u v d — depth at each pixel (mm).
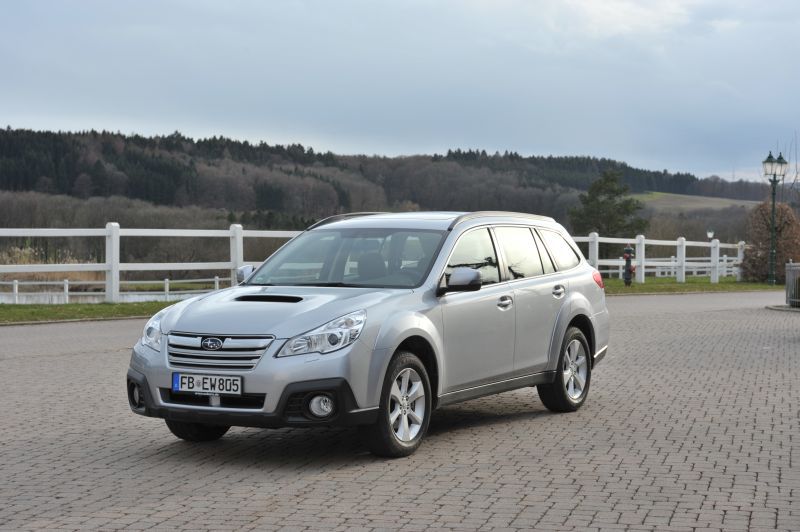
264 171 90000
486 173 92625
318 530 5672
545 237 10039
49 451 7953
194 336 7434
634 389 11320
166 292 22469
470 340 8477
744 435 8586
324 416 7207
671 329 18828
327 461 7559
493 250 9133
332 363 7207
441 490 6621
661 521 5855
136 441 8375
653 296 30125
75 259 36875
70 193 82812
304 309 7480
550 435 8617
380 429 7480
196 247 52688
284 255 8859
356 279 8312
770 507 6176
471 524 5789
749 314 22688
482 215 9266
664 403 10352
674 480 6910
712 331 18453
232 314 7520
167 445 8211
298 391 7133
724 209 101875
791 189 46562
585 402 10469
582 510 6105
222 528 5711
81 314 19938
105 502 6320
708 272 47344
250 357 7234
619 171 81062
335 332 7297
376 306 7637
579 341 9984
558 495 6484
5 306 20422
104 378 12047
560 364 9664
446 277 8352
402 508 6156
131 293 25094
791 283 24641
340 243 8719
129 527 5730
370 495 6488
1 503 6297
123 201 82812
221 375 7238
